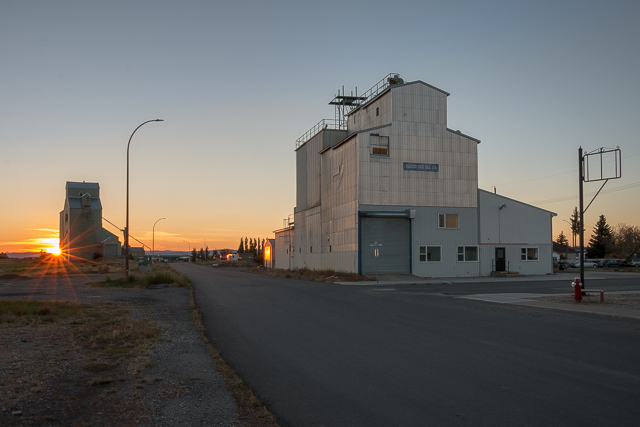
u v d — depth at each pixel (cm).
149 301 2230
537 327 1406
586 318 1612
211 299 2359
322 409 677
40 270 6100
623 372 862
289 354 1052
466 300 2261
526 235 4519
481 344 1138
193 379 830
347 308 1930
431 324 1473
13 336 1216
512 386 774
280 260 7131
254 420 631
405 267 4203
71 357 988
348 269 4344
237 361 987
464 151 4394
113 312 1755
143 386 780
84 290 2905
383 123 4403
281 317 1672
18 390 744
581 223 2314
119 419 628
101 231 12081
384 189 4188
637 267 6944
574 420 612
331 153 4866
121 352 1045
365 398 723
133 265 8219
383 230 4181
